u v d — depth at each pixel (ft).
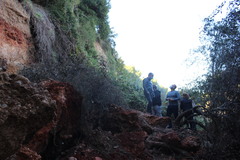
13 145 3.81
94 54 31.99
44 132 7.22
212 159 12.29
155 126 17.17
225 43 14.19
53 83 9.19
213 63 15.25
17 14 19.63
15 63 17.38
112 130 13.85
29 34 20.49
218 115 14.01
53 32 23.79
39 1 25.25
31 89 4.38
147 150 12.78
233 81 13.39
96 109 13.51
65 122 9.09
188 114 19.92
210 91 15.44
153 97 26.30
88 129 11.41
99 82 13.79
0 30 17.26
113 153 10.53
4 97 3.80
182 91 23.63
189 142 13.75
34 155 4.92
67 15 28.35
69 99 9.50
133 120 13.67
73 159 8.70
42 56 19.93
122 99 17.61
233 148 13.02
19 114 3.72
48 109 4.44
